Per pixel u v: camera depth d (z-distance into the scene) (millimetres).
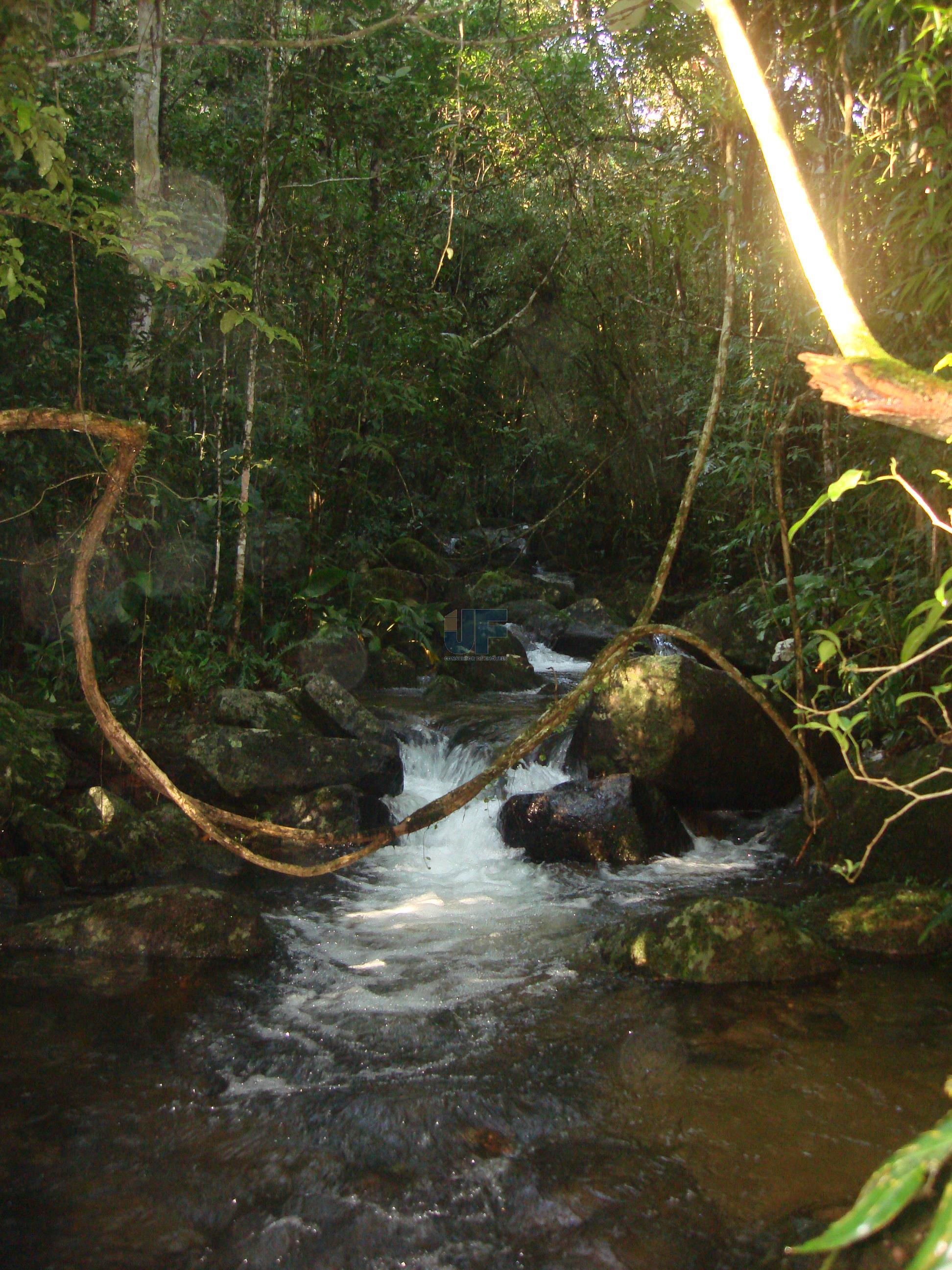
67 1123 2959
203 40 2975
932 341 3791
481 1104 3068
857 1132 2850
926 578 4387
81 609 1674
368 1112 3020
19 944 4395
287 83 8445
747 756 6414
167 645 8078
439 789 7051
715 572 12430
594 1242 2412
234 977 4125
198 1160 2773
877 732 6074
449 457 12914
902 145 3863
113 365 7777
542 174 11953
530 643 12305
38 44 2350
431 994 3975
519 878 5660
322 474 10078
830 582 5156
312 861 5879
